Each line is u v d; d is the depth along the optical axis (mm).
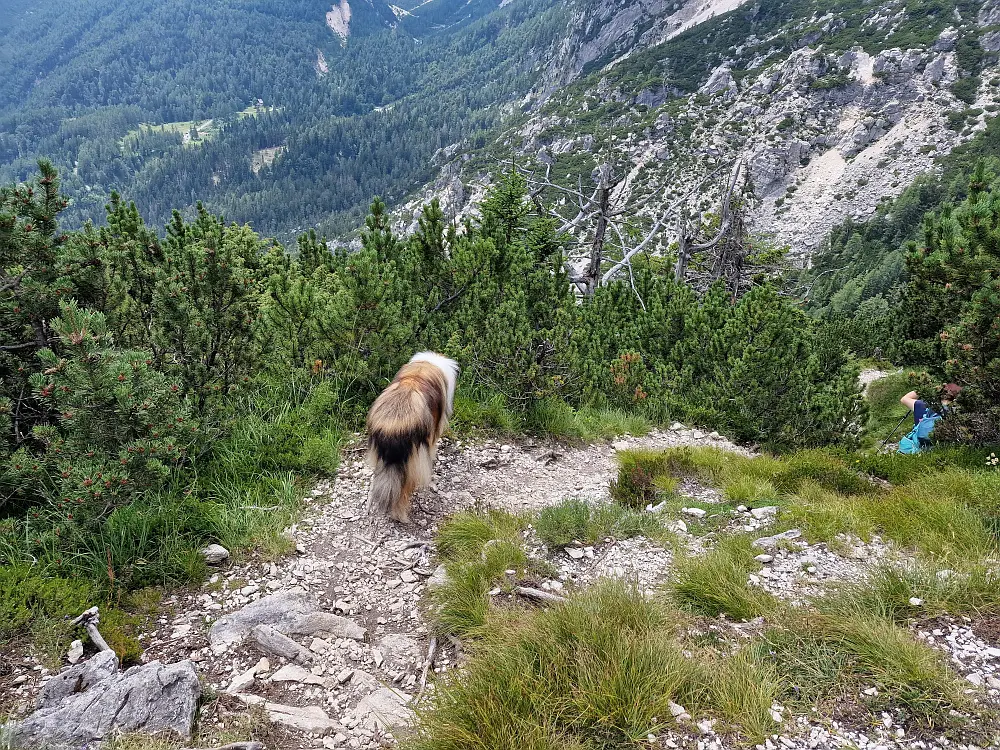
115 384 4281
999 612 3625
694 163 150500
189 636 3900
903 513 5176
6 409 4637
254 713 3256
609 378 11109
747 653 3375
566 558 4992
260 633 3838
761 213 150500
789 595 4102
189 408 5000
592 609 3637
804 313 15430
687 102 175875
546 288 9648
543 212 16062
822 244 137875
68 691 3115
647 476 6977
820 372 11984
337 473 6148
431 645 3924
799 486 6793
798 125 159000
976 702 2961
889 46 161000
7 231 4668
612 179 18000
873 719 2924
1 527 4297
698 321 11898
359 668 3736
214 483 5488
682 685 3084
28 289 4758
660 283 14625
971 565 4082
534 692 2973
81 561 4281
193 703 3143
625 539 5344
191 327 5742
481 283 9133
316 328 7219
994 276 7730
